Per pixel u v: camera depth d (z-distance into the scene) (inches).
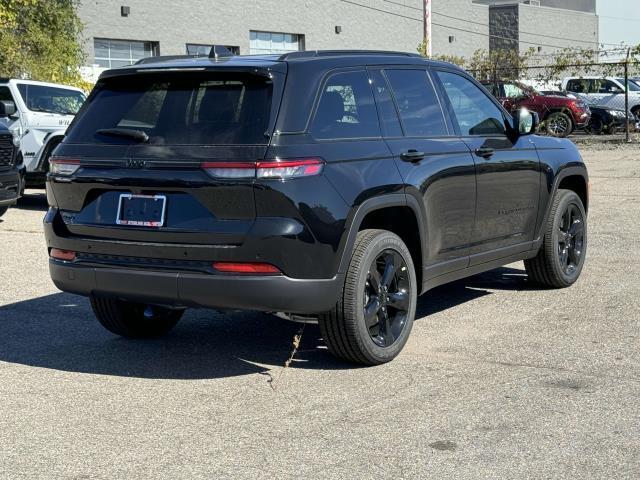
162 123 207.9
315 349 238.5
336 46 1598.2
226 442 173.0
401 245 223.6
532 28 2102.6
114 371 221.3
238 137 197.8
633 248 377.7
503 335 246.7
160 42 1318.9
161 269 203.6
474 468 158.2
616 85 1217.4
